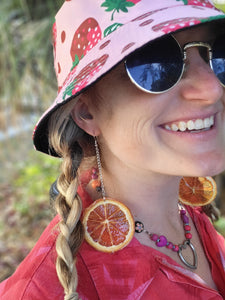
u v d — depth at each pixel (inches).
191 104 10.0
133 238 11.1
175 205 12.7
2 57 35.6
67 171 11.3
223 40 10.2
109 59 9.4
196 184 14.0
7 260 35.4
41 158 46.6
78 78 9.9
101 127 11.0
